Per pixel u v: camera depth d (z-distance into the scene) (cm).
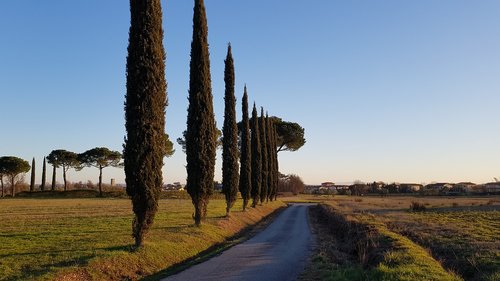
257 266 1569
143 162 1719
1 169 9619
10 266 1371
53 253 1584
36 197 9225
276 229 3275
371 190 13838
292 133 8138
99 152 9506
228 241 2512
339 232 2856
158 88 1789
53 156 10119
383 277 1163
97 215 3781
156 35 1800
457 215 3956
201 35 2727
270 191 6600
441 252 1869
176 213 3853
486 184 15238
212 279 1325
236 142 3550
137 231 1720
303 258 1778
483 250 1795
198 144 2619
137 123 1725
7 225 2820
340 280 1271
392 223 2977
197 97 2656
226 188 3434
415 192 13950
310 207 6988
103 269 1389
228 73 3603
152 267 1573
